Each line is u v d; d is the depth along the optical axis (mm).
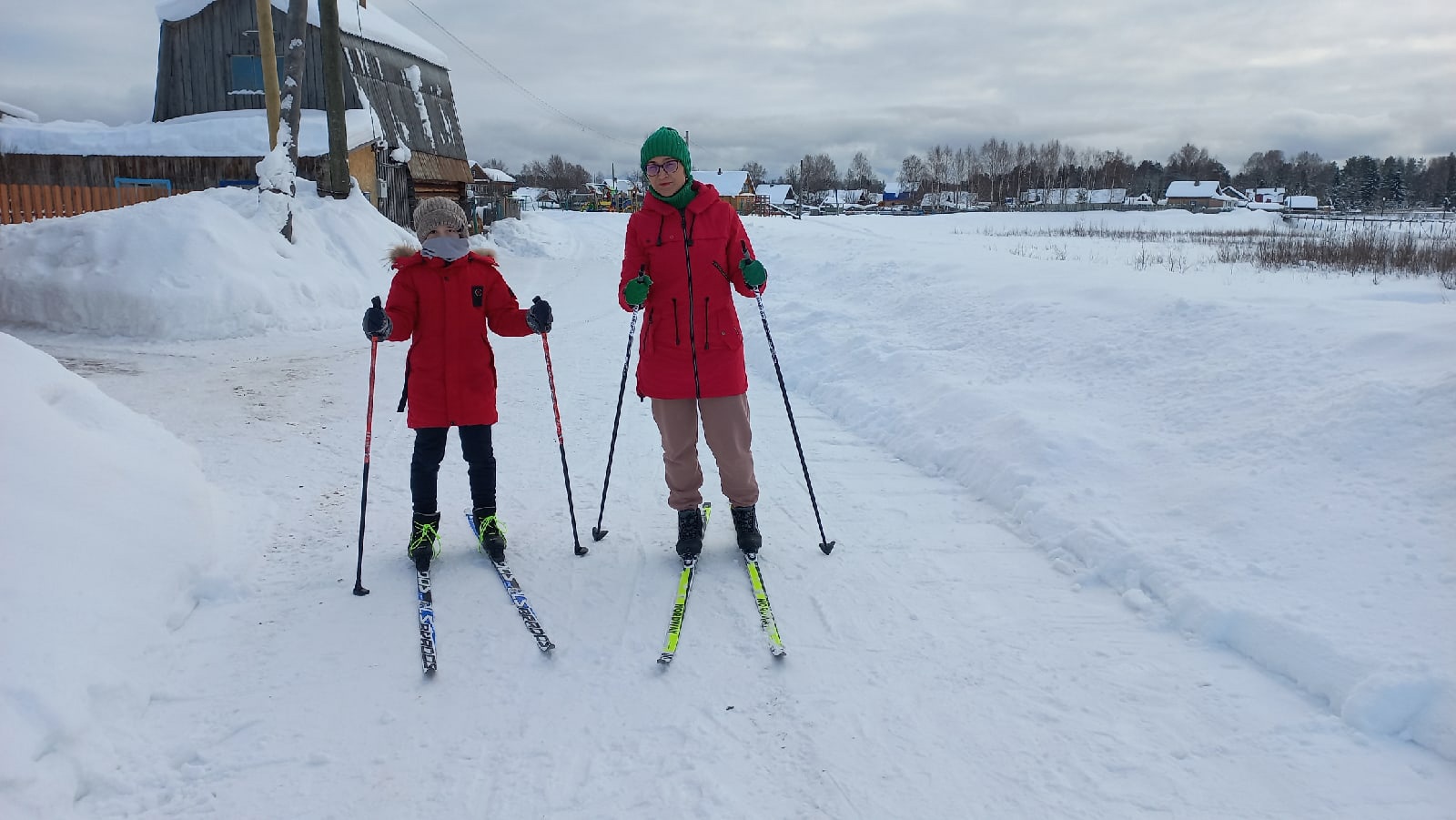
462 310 3691
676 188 3590
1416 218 54375
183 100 20109
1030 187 99688
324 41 13727
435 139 23453
